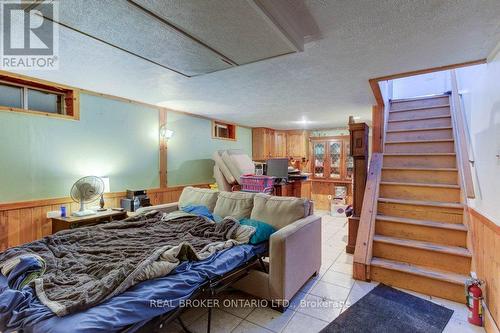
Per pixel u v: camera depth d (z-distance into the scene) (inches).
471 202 100.7
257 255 90.4
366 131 140.0
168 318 59.4
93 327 44.5
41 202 115.4
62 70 102.4
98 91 134.0
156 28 66.2
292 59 90.8
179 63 91.0
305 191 270.5
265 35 68.8
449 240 105.4
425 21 66.7
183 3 55.3
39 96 120.7
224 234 93.4
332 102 158.9
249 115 202.5
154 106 166.6
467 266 95.4
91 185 119.5
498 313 68.6
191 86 124.6
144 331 55.8
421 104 175.8
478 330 75.6
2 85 109.0
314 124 251.1
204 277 67.6
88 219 114.9
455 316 82.2
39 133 115.2
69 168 125.5
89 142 133.2
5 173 105.7
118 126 146.6
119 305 50.4
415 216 118.4
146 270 59.7
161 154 171.2
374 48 82.4
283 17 63.2
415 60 92.2
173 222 108.7
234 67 96.4
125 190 150.2
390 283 102.8
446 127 146.2
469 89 116.8
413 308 86.7
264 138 266.4
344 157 263.6
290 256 88.1
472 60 91.3
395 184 129.9
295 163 285.1
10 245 106.6
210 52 80.6
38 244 78.1
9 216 106.3
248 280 91.4
